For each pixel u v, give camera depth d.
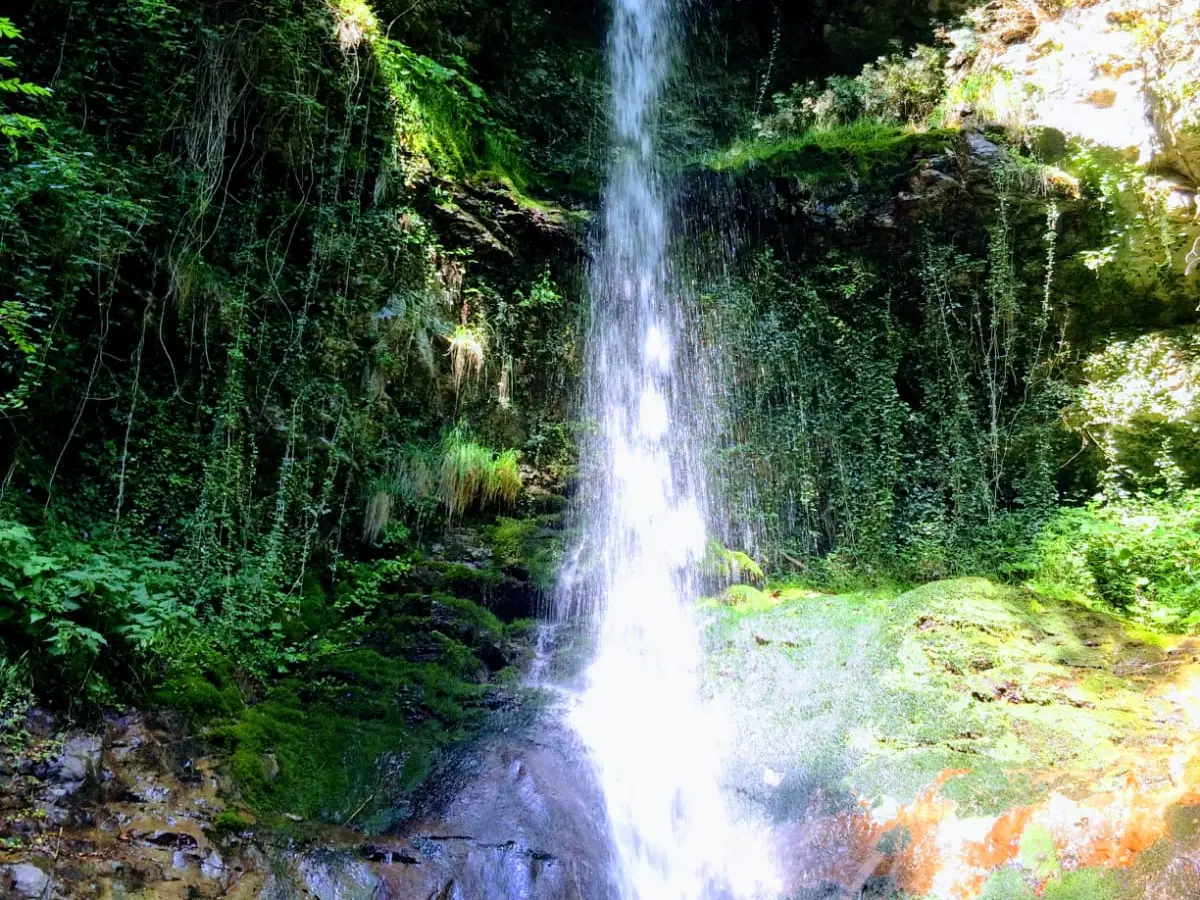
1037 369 8.02
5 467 4.76
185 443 5.52
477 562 6.71
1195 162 7.73
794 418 8.30
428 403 7.20
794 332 8.57
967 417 7.97
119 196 5.33
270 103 6.35
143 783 3.82
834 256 8.64
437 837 4.03
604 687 5.50
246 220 6.21
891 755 4.41
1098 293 7.98
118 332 5.41
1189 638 5.46
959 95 9.09
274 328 6.20
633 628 6.23
